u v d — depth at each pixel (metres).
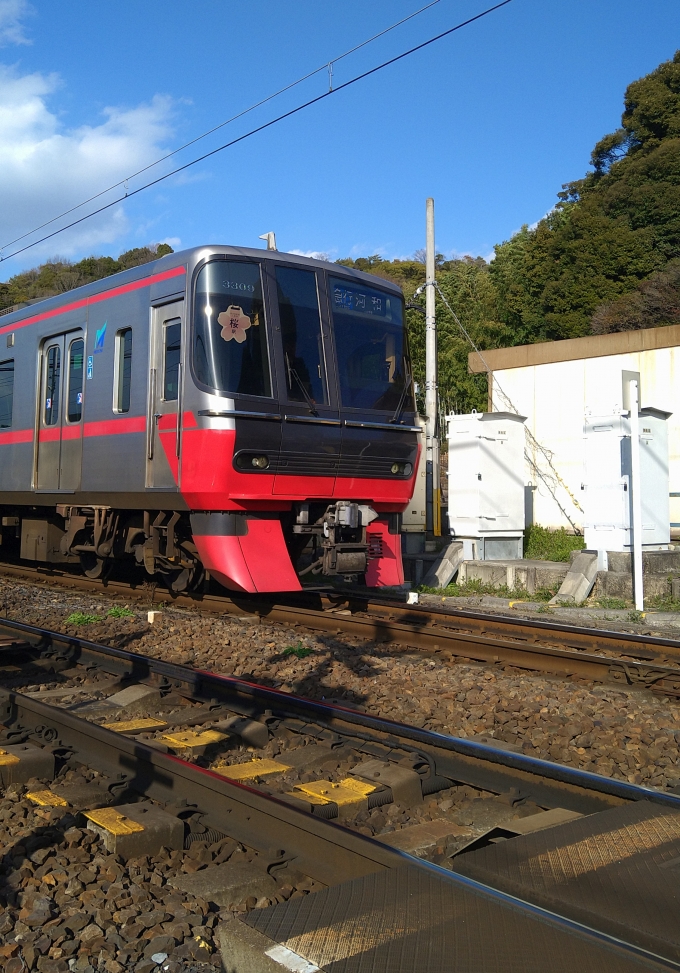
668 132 39.78
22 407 12.11
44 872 3.48
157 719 5.74
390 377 9.95
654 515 12.05
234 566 8.75
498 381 16.92
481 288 43.44
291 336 9.08
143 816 3.89
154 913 3.14
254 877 3.44
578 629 8.16
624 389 11.89
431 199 15.47
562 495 15.88
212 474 8.53
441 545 14.56
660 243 36.97
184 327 8.80
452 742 4.74
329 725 5.38
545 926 2.62
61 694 6.43
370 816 4.12
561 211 43.41
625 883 2.89
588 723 5.36
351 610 10.27
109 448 10.05
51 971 2.84
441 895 2.87
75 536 11.62
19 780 4.60
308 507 9.37
